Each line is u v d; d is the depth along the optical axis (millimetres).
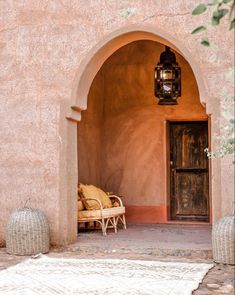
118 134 9625
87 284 4688
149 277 4953
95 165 9461
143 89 9523
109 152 9656
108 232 7973
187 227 8680
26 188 6762
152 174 9391
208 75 6152
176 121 9617
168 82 7668
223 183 6020
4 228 6812
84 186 7949
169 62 7680
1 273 5199
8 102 6887
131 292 4375
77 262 5742
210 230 8250
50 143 6707
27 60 6844
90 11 6645
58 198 6637
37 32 6824
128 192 9492
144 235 7625
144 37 6738
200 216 9477
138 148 9492
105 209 7645
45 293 4379
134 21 6473
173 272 5180
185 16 6285
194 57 6227
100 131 9695
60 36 6742
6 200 6832
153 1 6406
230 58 6086
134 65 9594
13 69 6891
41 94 6773
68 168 6680
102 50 6672
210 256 6125
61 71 6715
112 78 9695
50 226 6648
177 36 6309
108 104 9727
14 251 6270
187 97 9273
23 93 6840
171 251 6301
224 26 6121
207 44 2639
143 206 9398
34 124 6777
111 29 6555
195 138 9602
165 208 9297
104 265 5562
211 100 6105
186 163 9602
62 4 6754
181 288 4484
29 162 6770
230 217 5727
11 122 6863
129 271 5242
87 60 6625
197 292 4449
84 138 8969
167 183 9422
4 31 6949
